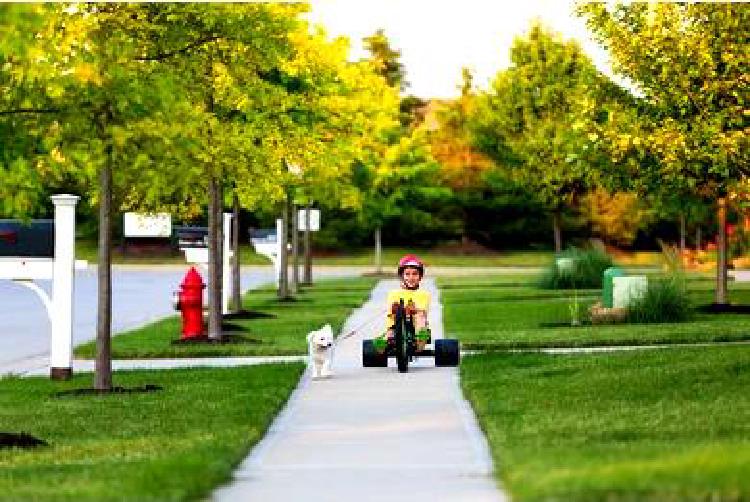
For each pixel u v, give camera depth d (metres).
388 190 131.00
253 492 19.00
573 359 38.50
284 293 82.25
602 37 53.25
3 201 26.44
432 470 21.25
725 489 16.27
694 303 65.81
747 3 44.88
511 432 24.69
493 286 96.69
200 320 51.41
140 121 28.89
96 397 33.84
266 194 57.50
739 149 43.38
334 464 22.00
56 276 38.97
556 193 119.50
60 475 21.06
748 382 31.11
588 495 16.33
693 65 45.38
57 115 27.38
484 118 133.12
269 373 37.66
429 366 40.66
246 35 40.81
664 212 67.94
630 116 54.84
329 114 65.56
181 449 23.61
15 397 34.53
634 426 25.16
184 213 51.09
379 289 99.62
